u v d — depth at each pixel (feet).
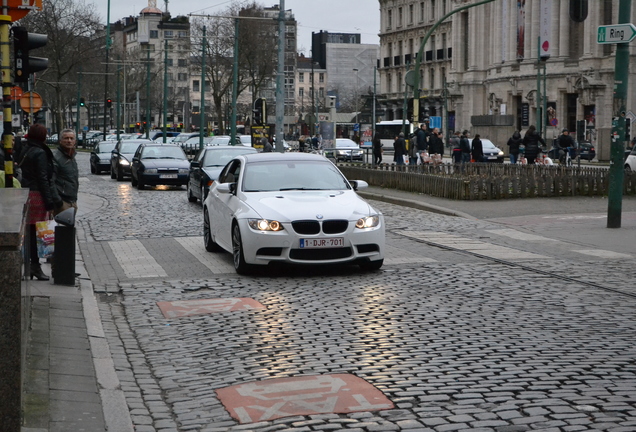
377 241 42.11
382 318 31.76
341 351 26.84
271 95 427.33
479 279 40.47
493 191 86.02
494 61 290.97
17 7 42.11
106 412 20.86
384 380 23.45
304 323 31.14
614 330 29.50
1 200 20.84
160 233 61.16
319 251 41.24
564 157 148.97
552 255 49.44
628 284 39.22
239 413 21.09
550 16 253.65
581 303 34.50
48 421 19.57
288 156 48.06
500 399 21.50
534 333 29.07
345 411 20.88
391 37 384.68
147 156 113.80
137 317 33.24
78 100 262.06
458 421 19.85
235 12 290.76
